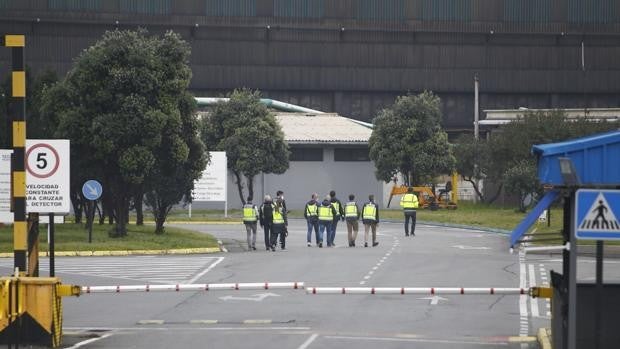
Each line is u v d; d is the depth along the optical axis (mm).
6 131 78875
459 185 162625
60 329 29078
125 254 64125
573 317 22281
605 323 24406
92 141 68000
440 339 29891
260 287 33781
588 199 21609
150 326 32875
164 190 74625
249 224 68250
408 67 185875
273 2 182250
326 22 183625
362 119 186875
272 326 32656
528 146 115562
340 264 55781
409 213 85312
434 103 139875
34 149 32344
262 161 131500
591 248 66938
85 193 64625
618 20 186375
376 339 29750
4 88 79938
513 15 186000
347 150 149125
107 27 175625
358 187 149500
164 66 70688
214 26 179875
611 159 22141
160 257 61625
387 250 67438
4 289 27703
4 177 53969
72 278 47969
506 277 48938
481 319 34531
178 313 36156
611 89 187750
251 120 132625
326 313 35938
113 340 29672
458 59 187000
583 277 48812
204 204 143125
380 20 184875
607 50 188125
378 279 47438
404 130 137375
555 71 188000
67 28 174125
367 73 185250
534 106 189000
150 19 176625
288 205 147875
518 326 32906
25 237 29422
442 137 137750
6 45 29109
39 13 172375
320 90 185250
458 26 185500
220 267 54062
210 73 180625
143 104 68500
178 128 70688
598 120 119812
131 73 68312
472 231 94562
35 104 81062
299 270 52062
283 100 185125
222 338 29891
